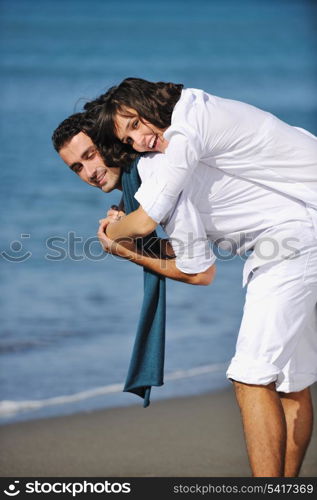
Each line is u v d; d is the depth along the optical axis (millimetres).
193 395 6516
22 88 29516
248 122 3916
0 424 5824
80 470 4977
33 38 40500
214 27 46031
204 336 7984
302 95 30250
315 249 3977
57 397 6434
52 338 7949
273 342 3906
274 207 4031
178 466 5043
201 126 3816
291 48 41062
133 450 5328
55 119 23766
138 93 3895
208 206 4047
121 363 7297
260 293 3980
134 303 9195
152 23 46719
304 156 3992
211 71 34656
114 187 4293
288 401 4379
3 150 18984
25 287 9742
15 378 6840
